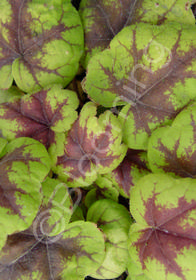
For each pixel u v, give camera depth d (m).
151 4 0.35
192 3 0.35
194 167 0.32
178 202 0.30
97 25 0.37
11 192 0.31
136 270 0.34
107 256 0.35
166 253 0.30
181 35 0.33
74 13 0.36
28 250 0.34
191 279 0.29
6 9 0.36
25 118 0.36
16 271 0.34
